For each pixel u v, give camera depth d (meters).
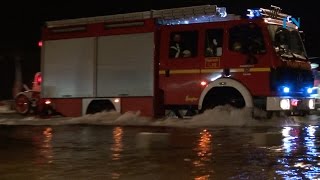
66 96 15.77
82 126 13.44
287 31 13.37
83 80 15.45
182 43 13.91
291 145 9.11
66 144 9.63
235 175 6.59
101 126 13.35
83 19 15.54
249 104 12.84
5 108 22.66
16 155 8.33
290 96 12.98
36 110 17.59
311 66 14.09
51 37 16.11
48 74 16.14
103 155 8.23
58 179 6.49
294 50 13.58
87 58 15.40
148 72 14.32
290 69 13.04
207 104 13.58
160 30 14.27
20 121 15.36
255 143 9.41
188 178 6.46
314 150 8.52
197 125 13.05
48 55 16.17
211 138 10.23
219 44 13.34
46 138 10.66
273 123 13.16
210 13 13.59
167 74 14.09
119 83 14.80
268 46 12.73
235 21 13.15
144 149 8.82
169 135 10.85
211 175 6.61
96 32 15.25
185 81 13.81
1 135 11.34
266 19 12.85
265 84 12.73
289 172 6.74
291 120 13.78
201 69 13.55
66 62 15.80
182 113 14.25
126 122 14.07
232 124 12.98
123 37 14.77
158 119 14.21
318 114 16.22
